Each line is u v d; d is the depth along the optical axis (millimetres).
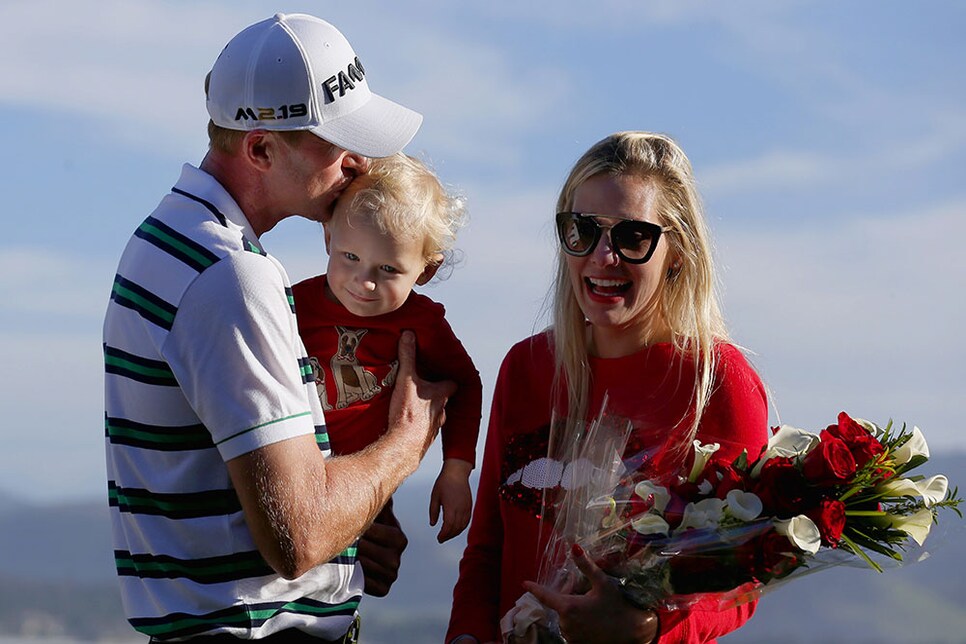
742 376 3158
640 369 3229
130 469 2893
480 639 3303
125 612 2953
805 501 2842
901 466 2922
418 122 3232
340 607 3057
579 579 3023
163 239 2869
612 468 2979
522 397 3416
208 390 2758
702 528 2818
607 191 3168
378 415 3514
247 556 2859
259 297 2805
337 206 3420
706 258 3215
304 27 3072
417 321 3527
